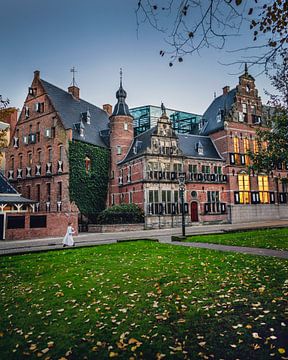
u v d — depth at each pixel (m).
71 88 42.91
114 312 6.09
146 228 33.38
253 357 4.18
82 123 37.00
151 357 4.30
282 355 4.18
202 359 4.18
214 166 39.69
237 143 40.81
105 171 38.84
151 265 10.46
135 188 35.66
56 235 26.61
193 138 41.66
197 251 13.11
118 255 13.29
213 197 38.97
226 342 4.63
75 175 34.38
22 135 41.41
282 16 4.96
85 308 6.44
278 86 15.96
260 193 41.56
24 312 6.39
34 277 9.70
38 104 38.91
